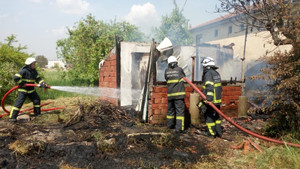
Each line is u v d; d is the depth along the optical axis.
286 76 3.96
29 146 3.37
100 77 8.92
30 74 5.37
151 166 3.14
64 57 12.37
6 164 3.00
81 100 7.80
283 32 4.98
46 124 5.00
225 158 3.50
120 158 3.38
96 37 12.20
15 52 9.27
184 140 4.21
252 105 6.95
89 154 3.38
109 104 6.52
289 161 3.19
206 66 4.51
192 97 5.30
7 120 5.33
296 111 3.96
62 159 3.25
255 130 4.96
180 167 3.14
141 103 5.41
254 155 3.51
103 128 4.70
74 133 4.32
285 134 4.15
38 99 5.73
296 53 3.94
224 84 6.04
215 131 4.48
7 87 8.06
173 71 4.75
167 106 4.98
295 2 5.54
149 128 4.91
